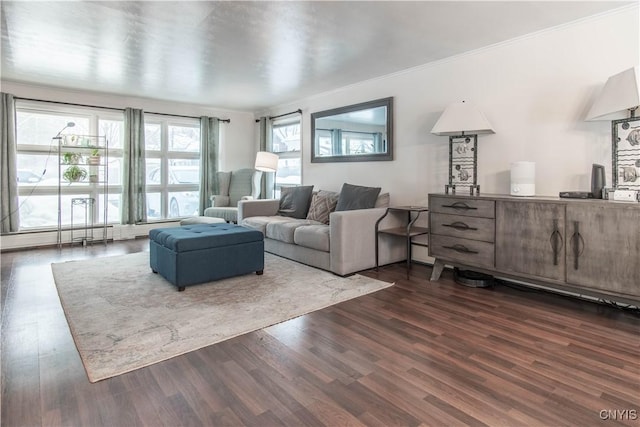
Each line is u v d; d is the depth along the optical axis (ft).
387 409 5.08
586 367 6.15
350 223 11.62
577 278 8.25
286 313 8.55
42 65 13.12
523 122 10.66
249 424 4.78
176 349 6.80
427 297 9.73
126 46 11.15
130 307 8.92
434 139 12.94
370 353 6.68
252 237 11.45
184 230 11.66
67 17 9.17
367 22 9.41
